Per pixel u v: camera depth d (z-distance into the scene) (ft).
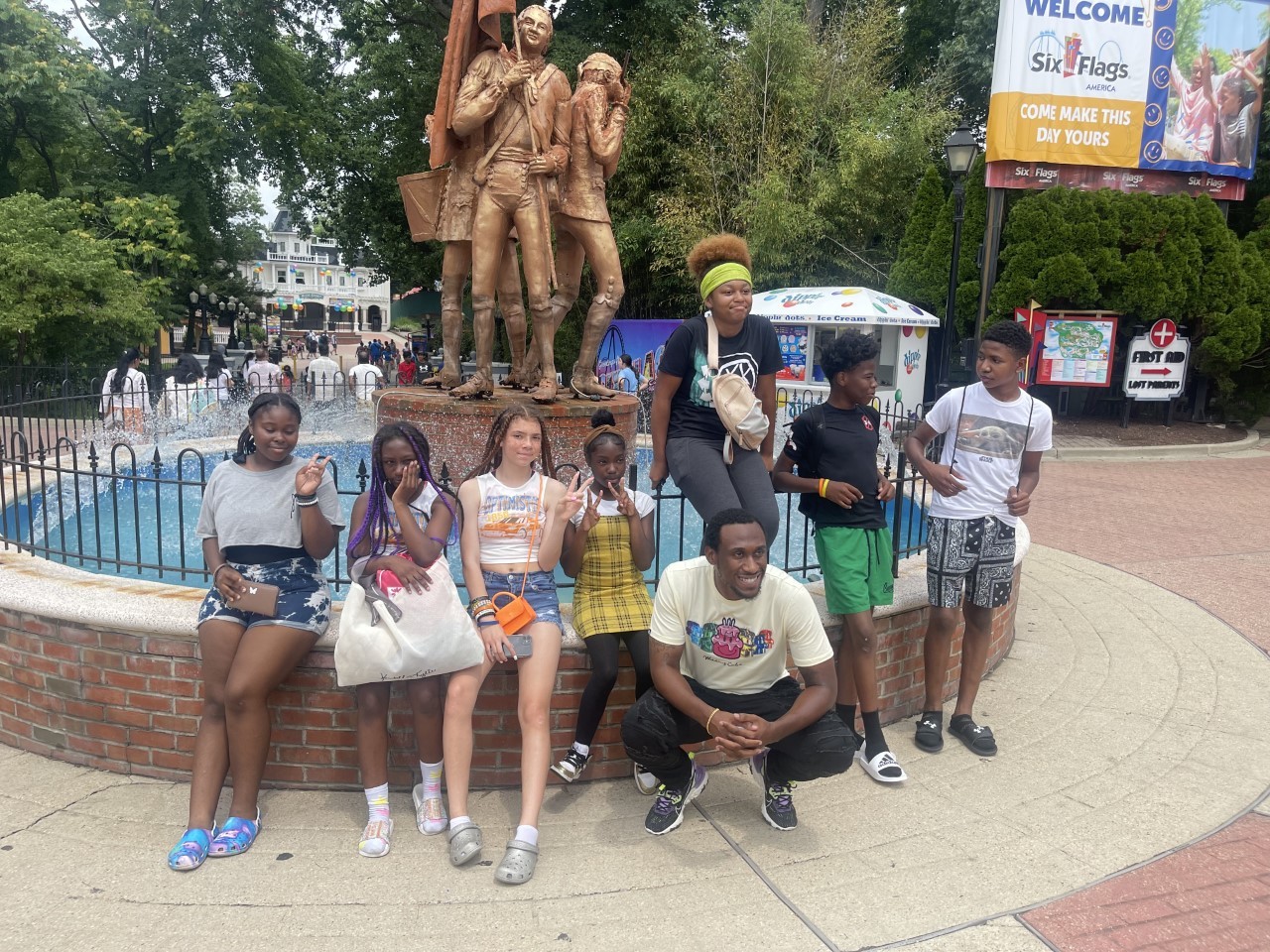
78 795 11.93
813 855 10.87
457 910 9.63
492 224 19.07
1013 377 13.41
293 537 11.51
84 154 77.71
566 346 71.77
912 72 81.10
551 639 11.41
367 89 73.67
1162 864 10.75
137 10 69.67
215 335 173.17
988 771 13.16
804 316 51.06
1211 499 36.86
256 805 11.05
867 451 12.91
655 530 14.24
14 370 35.68
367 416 35.01
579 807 11.96
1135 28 53.11
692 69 67.15
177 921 9.34
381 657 10.55
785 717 10.51
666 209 64.23
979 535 13.48
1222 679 16.87
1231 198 57.57
